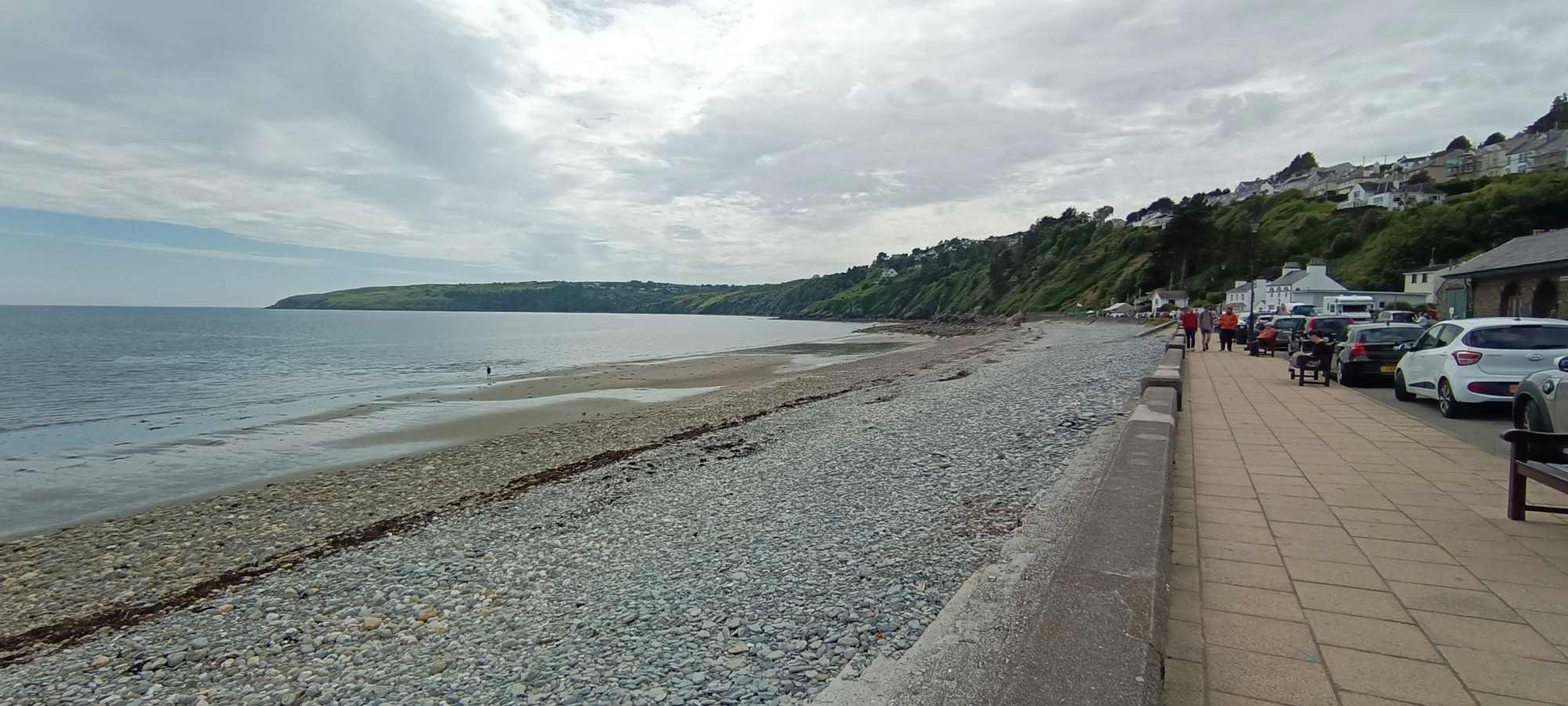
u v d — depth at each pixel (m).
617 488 10.16
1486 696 2.86
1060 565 3.77
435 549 7.95
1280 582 4.09
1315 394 12.79
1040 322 92.38
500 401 24.12
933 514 7.01
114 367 37.97
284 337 69.44
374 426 19.16
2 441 17.47
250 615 6.41
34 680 5.45
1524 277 28.11
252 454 15.62
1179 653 3.31
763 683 4.08
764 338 77.38
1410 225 68.12
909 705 3.01
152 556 8.98
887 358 40.03
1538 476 4.71
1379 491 5.97
